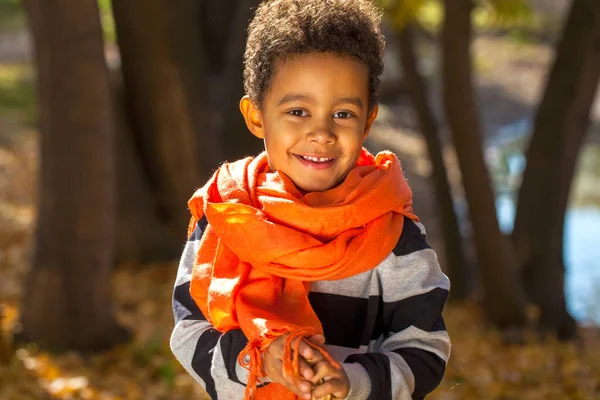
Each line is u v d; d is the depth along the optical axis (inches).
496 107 859.4
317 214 73.4
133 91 314.0
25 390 210.1
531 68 978.1
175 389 224.5
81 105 227.1
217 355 74.7
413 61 371.6
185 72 310.7
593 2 319.3
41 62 228.1
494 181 636.1
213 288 75.1
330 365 67.9
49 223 234.5
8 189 487.8
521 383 271.3
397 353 75.1
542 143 334.3
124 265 329.4
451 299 366.0
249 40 79.4
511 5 318.0
